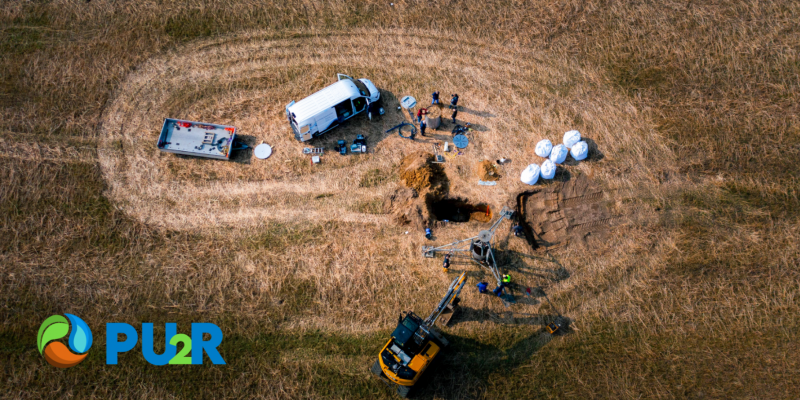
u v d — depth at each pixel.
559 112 26.02
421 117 25.16
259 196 23.83
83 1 29.31
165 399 19.69
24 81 26.67
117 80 27.00
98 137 25.28
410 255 22.28
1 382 19.78
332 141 25.34
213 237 22.81
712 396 19.42
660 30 28.31
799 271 21.48
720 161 24.27
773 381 19.56
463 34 28.67
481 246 20.91
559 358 20.28
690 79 26.77
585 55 27.84
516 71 27.44
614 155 24.62
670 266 21.89
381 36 28.67
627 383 19.75
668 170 24.17
